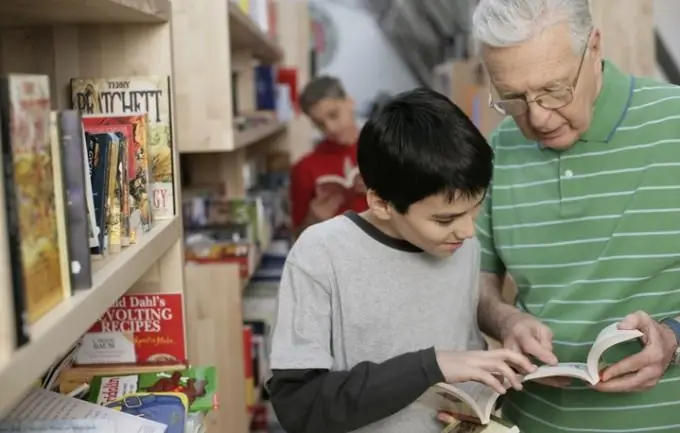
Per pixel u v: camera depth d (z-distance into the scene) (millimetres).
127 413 1151
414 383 1182
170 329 1435
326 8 4840
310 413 1224
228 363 2170
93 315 901
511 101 1393
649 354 1305
